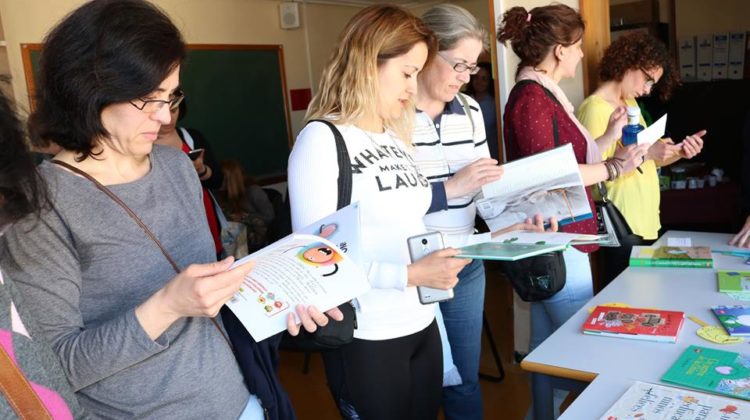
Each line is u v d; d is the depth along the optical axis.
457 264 1.40
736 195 4.33
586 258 2.28
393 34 1.47
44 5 4.18
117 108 1.00
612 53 2.71
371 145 1.51
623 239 2.52
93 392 1.04
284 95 5.92
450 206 1.96
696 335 1.51
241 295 1.09
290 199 1.46
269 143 5.83
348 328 1.35
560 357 1.46
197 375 1.11
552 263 2.00
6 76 0.81
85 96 0.97
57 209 0.98
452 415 2.22
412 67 1.52
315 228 1.25
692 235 2.43
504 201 1.89
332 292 1.09
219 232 2.81
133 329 0.95
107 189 1.04
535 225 1.77
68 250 0.99
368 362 1.49
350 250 1.16
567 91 3.04
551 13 2.20
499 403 2.84
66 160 1.04
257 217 4.09
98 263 1.03
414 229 1.55
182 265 1.14
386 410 1.51
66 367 0.95
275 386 1.23
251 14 5.56
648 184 2.65
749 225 2.26
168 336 1.07
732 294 1.76
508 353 3.37
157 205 1.12
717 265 2.04
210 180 2.63
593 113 2.62
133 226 1.06
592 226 2.22
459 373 2.18
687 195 4.46
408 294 1.52
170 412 1.08
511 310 4.07
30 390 0.75
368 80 1.47
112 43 0.96
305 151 1.43
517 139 2.22
